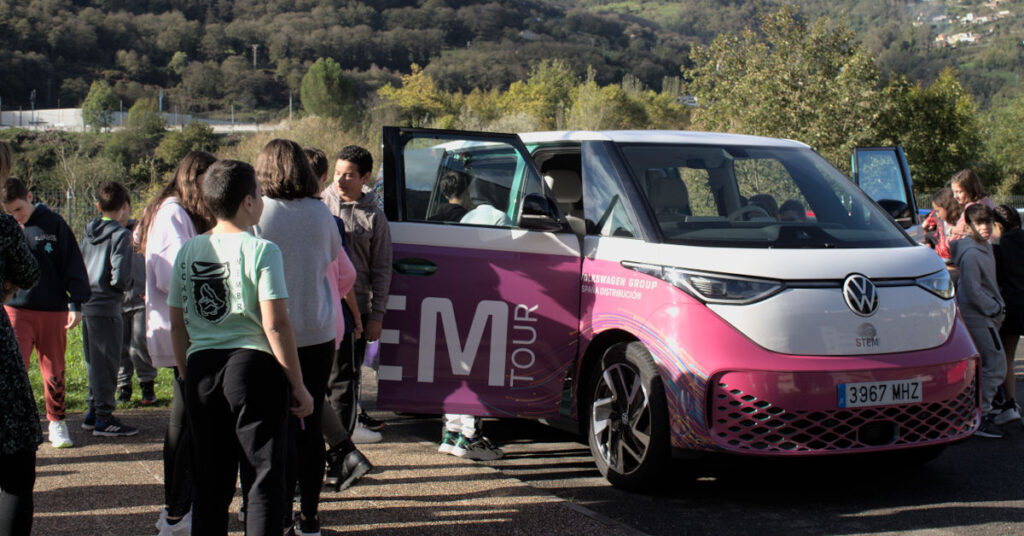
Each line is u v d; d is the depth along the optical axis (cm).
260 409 312
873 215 535
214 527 320
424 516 413
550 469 526
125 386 687
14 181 518
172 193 420
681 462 462
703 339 443
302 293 371
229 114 16675
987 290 621
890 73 3741
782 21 2820
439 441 590
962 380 463
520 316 508
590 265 510
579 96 6272
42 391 681
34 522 397
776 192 537
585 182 540
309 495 374
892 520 432
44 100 16062
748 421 434
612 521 407
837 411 437
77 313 527
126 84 17612
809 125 2745
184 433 374
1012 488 488
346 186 493
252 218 329
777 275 450
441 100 10906
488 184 548
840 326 445
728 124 2914
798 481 501
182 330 332
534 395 510
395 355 506
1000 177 4834
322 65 8931
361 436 571
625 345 480
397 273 509
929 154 3803
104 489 448
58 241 526
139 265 671
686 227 490
